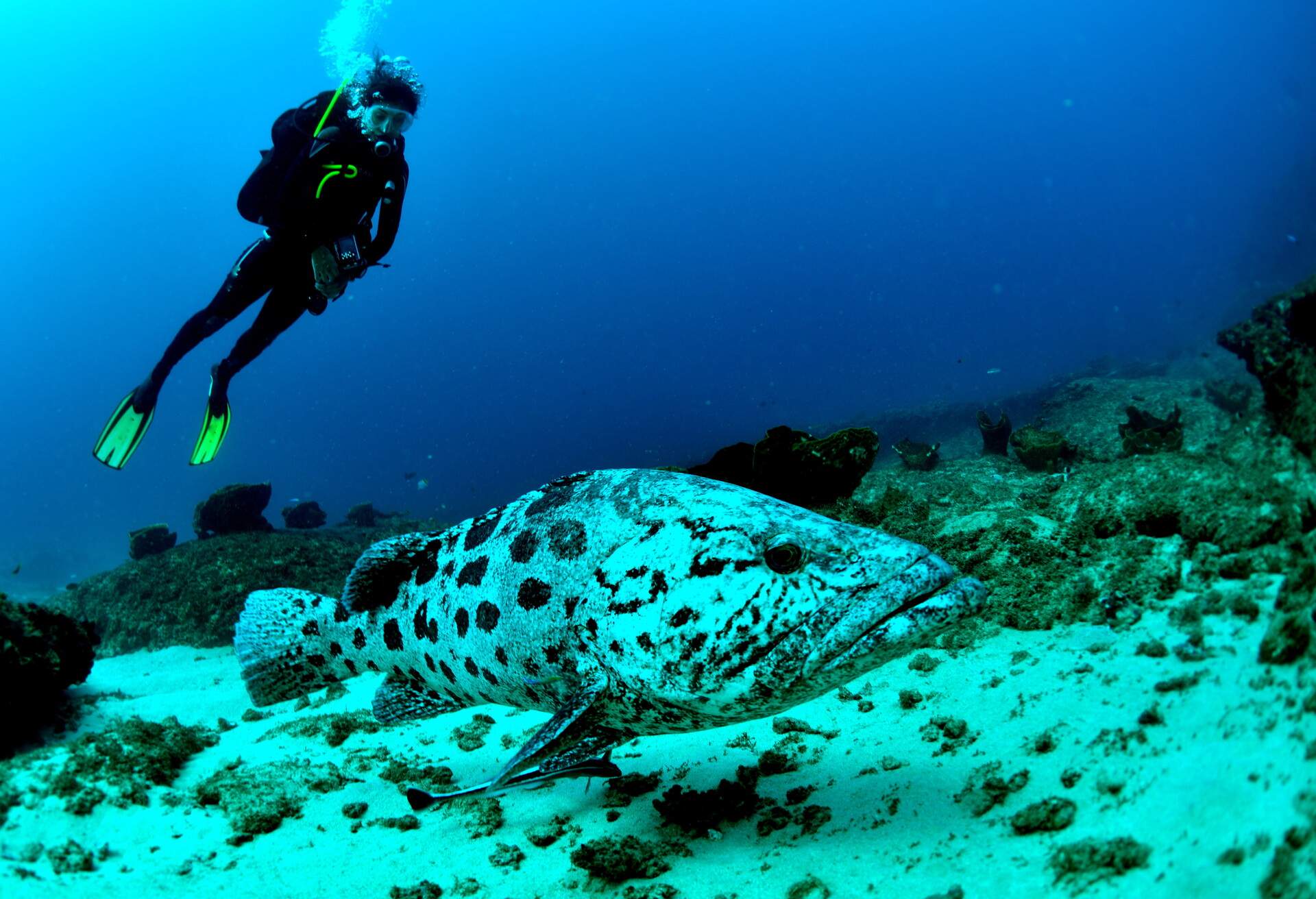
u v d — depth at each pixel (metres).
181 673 5.87
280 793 3.09
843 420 17.70
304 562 7.61
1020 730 2.68
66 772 3.09
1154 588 3.02
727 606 2.46
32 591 13.56
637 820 2.79
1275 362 3.07
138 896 2.63
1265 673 2.22
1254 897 1.53
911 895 2.21
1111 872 1.94
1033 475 5.66
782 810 2.66
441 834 2.86
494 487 28.61
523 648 2.73
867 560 2.43
